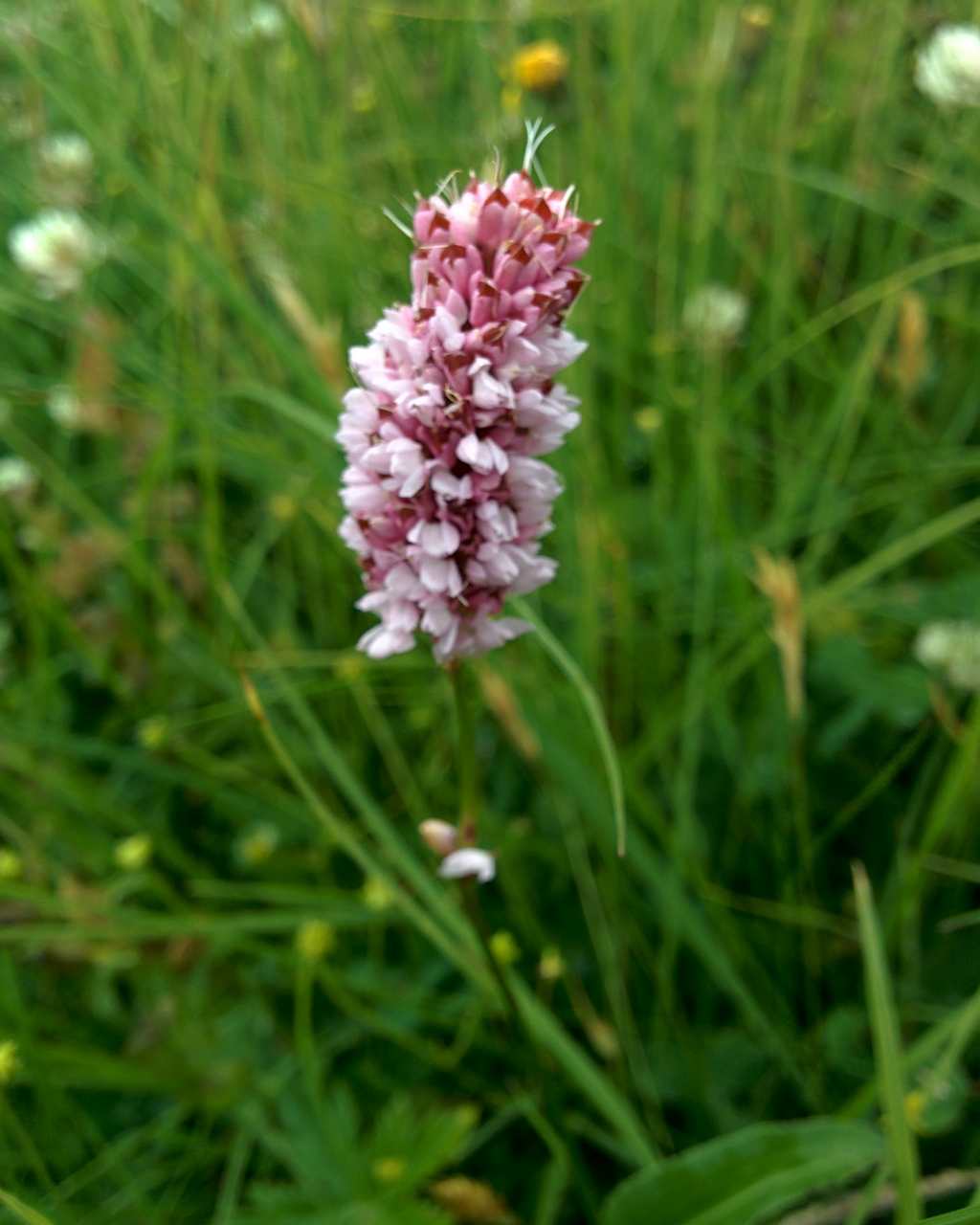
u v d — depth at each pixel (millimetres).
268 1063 227
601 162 302
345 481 155
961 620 251
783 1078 217
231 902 254
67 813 264
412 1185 199
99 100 321
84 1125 223
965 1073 206
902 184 334
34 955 234
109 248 304
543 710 230
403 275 308
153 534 299
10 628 298
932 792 239
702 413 265
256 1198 201
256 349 300
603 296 298
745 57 327
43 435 331
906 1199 156
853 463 290
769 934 232
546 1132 194
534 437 151
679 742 252
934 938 229
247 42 337
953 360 296
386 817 256
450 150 326
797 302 313
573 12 328
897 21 317
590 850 242
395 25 367
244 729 269
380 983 237
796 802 217
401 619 156
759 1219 196
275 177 303
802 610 229
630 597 260
